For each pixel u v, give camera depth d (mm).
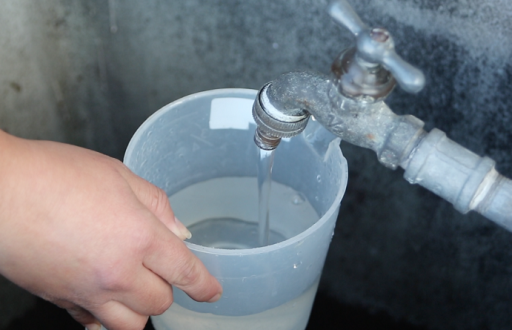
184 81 596
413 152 351
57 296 388
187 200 544
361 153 545
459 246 542
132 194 379
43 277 371
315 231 403
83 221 357
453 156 346
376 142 358
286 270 415
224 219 545
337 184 444
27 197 346
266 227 493
